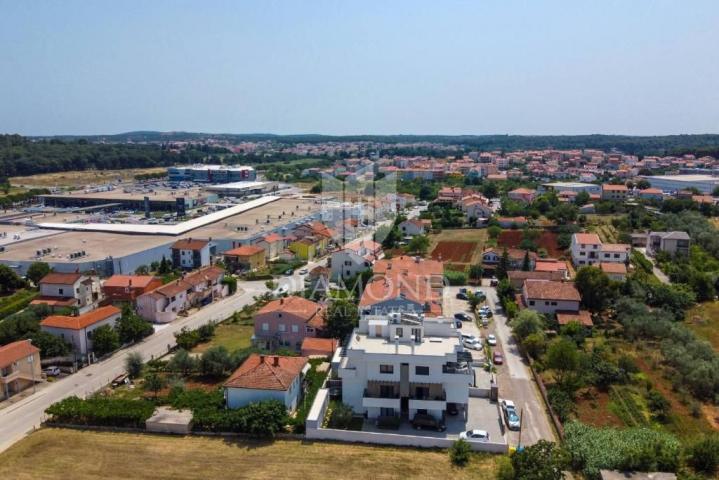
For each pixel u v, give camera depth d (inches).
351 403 2026.3
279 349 2551.7
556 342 2422.5
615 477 1566.2
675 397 2203.5
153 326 3068.4
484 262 4210.1
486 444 1758.1
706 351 2496.3
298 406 2064.5
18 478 1626.5
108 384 2295.8
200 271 3710.6
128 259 4173.2
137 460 1713.8
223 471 1654.8
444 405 1931.6
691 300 3275.1
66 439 1835.6
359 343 2084.2
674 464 1649.9
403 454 1747.0
